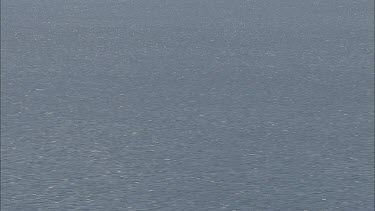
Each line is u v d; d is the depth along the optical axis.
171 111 35.25
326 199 22.61
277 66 49.59
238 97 38.75
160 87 41.44
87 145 28.97
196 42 62.44
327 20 80.38
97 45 60.62
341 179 24.61
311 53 55.91
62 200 22.45
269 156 27.50
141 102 37.31
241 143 29.41
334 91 40.50
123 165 26.27
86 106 36.22
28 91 40.00
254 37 65.88
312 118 33.94
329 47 59.12
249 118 33.88
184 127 32.09
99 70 47.66
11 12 90.38
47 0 107.56
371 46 59.69
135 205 22.05
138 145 29.05
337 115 34.53
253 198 22.67
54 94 39.25
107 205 22.05
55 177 24.75
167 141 29.67
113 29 71.88
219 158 27.19
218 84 42.53
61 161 26.69
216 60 52.28
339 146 29.00
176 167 26.02
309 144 29.30
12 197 22.69
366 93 39.97
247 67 49.16
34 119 33.34
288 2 104.56
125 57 53.75
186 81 43.47
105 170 25.62
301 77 45.16
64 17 84.38
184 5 99.75
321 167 26.06
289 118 33.94
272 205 22.06
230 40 63.69
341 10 92.25
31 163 26.39
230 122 33.06
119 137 30.27
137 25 75.38
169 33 68.62
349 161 26.84
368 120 33.53
